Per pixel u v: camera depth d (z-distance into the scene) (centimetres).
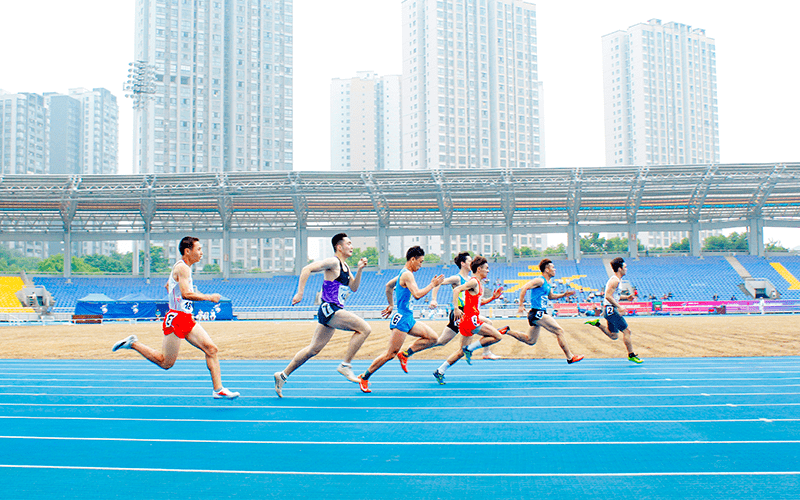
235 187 3750
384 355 716
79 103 13375
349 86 14312
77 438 488
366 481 362
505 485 352
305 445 457
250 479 368
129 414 597
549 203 4188
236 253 9244
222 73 9219
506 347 1362
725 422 528
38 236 4322
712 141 14375
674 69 13988
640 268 4309
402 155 11894
